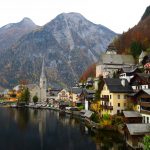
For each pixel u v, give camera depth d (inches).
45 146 3304.6
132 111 3676.2
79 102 7224.4
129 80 4785.9
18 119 5605.3
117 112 4165.8
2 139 3718.0
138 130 2859.3
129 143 2920.8
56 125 4761.3
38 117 5979.3
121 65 7529.5
